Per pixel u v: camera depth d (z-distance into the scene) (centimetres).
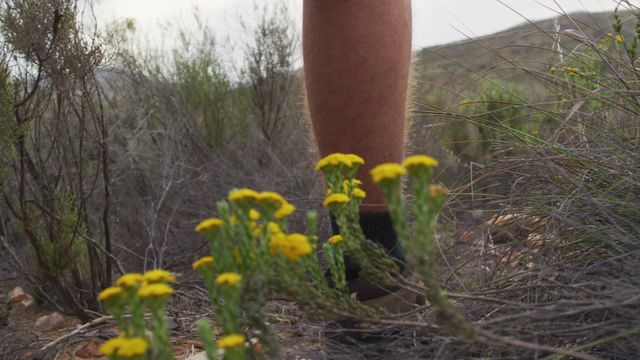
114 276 292
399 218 97
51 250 230
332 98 154
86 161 286
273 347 118
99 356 198
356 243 119
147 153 381
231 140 450
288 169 387
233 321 97
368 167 156
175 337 199
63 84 224
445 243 196
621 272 150
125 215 316
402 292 162
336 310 116
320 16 152
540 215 188
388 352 147
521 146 193
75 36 226
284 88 474
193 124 440
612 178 178
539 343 136
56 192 242
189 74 462
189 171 382
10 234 290
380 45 152
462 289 175
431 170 94
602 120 199
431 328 129
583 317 143
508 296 161
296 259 101
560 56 228
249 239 104
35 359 199
